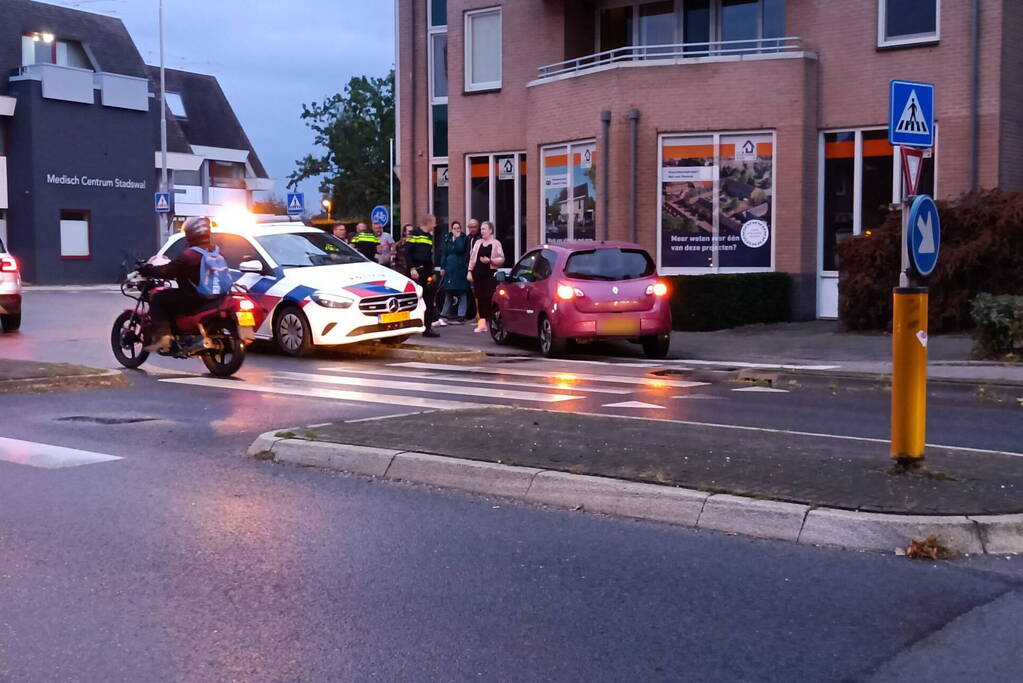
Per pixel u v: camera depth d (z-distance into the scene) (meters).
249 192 59.09
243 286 15.55
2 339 17.48
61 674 4.18
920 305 6.56
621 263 15.83
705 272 20.75
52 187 39.75
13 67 40.34
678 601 4.95
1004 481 6.46
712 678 4.11
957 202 17.44
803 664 4.23
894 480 6.47
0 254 18.52
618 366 14.64
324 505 6.67
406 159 26.67
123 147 42.16
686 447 7.54
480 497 6.85
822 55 20.34
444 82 26.25
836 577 5.25
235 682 4.11
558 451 7.39
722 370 14.09
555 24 23.38
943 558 5.50
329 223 34.47
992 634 4.53
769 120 20.19
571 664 4.26
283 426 9.34
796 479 6.51
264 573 5.39
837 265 20.48
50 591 5.12
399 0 26.58
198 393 11.48
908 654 4.32
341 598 5.03
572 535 6.00
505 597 5.03
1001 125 18.92
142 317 13.44
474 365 14.71
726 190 20.56
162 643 4.50
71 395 11.31
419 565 5.50
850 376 13.03
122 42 44.78
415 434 8.07
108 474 7.50
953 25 19.14
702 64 20.45
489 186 24.75
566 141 22.11
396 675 4.17
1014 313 13.71
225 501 6.77
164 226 43.31
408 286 15.54
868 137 20.09
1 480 7.32
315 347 15.12
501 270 16.86
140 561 5.57
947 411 10.62
